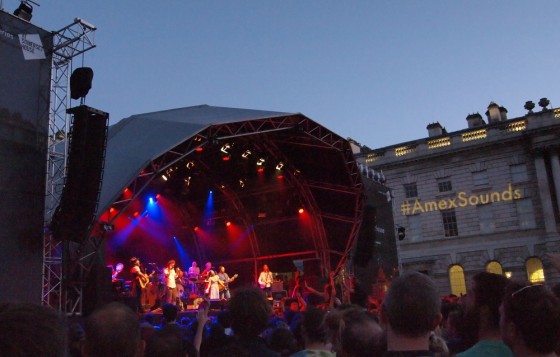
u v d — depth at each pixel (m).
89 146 12.23
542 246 36.16
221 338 5.35
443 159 40.66
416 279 2.56
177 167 22.95
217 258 27.27
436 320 2.48
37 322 1.41
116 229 24.62
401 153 42.47
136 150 15.91
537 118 37.59
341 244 24.39
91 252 13.71
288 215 25.11
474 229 38.72
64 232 12.33
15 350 1.32
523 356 2.42
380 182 27.98
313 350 3.91
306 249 25.19
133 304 14.98
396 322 2.47
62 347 1.44
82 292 13.16
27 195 12.35
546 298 2.41
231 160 23.16
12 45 12.64
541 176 36.81
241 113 19.28
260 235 26.14
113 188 14.09
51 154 13.62
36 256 12.30
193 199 26.39
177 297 20.44
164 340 3.37
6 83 12.34
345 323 3.41
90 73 12.42
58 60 14.12
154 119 18.95
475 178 39.44
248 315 3.53
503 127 39.06
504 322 2.54
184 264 27.52
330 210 24.27
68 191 11.99
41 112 13.06
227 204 26.20
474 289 3.13
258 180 24.48
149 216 25.88
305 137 20.06
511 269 36.97
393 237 27.77
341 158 21.42
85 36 13.98
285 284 25.08
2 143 12.01
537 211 36.88
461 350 4.08
